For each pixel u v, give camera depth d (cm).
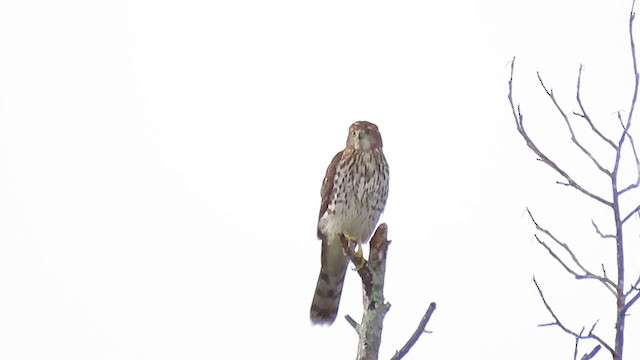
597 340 779
